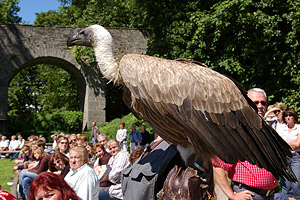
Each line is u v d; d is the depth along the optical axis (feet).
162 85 8.87
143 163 8.54
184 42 58.80
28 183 19.61
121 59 9.79
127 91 10.09
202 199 7.80
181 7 59.52
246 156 8.70
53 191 7.87
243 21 51.78
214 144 8.41
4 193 14.32
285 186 17.90
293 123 17.51
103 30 10.50
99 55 10.30
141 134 47.44
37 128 80.38
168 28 59.93
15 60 66.74
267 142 9.11
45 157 19.83
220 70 57.11
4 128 67.10
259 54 53.47
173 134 8.91
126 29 69.82
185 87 8.76
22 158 29.66
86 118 72.38
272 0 52.13
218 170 11.12
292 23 50.78
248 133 8.93
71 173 13.56
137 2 62.75
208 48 56.75
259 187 10.91
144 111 9.43
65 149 22.44
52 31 68.64
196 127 8.50
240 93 9.21
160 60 9.49
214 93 8.76
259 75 53.83
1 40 66.23
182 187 7.77
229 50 55.47
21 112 134.72
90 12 88.12
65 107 115.85
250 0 51.67
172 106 8.74
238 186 11.22
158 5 60.70
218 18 53.62
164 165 8.21
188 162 8.40
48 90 120.67
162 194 8.27
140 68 9.21
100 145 19.67
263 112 12.27
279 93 53.57
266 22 51.72
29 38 67.41
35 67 132.67
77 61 69.62
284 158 9.32
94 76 70.13
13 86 134.00
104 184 17.71
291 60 52.90
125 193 8.66
